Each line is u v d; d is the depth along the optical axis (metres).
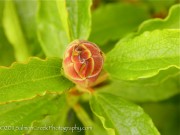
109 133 0.14
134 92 0.19
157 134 0.15
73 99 0.17
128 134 0.16
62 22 0.17
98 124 0.17
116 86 0.18
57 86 0.14
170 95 0.19
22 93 0.14
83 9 0.17
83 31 0.17
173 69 0.17
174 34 0.15
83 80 0.14
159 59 0.15
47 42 0.18
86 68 0.14
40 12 0.18
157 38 0.15
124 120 0.16
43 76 0.14
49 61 0.14
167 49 0.15
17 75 0.14
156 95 0.19
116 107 0.16
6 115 0.16
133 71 0.15
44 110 0.16
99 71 0.14
